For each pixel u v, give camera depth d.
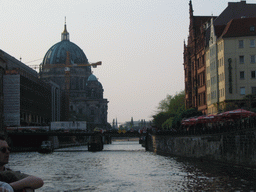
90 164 81.81
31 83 190.75
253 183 44.41
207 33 124.25
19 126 157.12
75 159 99.06
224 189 41.16
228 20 117.50
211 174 54.50
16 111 166.75
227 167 62.69
